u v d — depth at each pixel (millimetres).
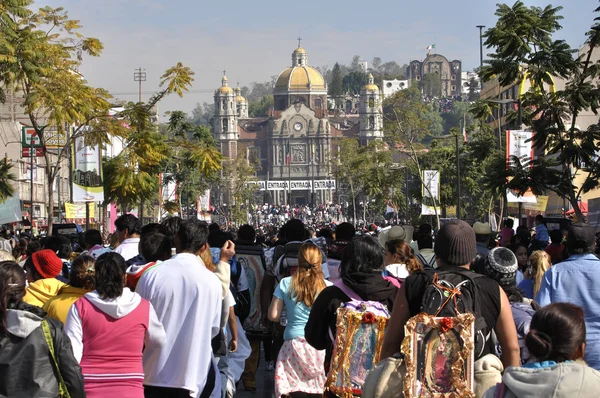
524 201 62750
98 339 13477
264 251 27812
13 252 32969
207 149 65750
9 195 66750
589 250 16781
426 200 134000
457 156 96188
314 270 17125
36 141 101688
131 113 55469
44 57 46844
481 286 11586
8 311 11883
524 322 15180
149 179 70062
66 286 16141
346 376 13594
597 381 9398
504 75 53594
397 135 115562
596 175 50062
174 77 55625
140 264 16828
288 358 16984
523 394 9531
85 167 67188
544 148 52312
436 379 10883
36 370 11805
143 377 13844
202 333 15023
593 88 51344
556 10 53562
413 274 11695
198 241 15906
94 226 90562
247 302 23516
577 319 9664
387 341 11680
